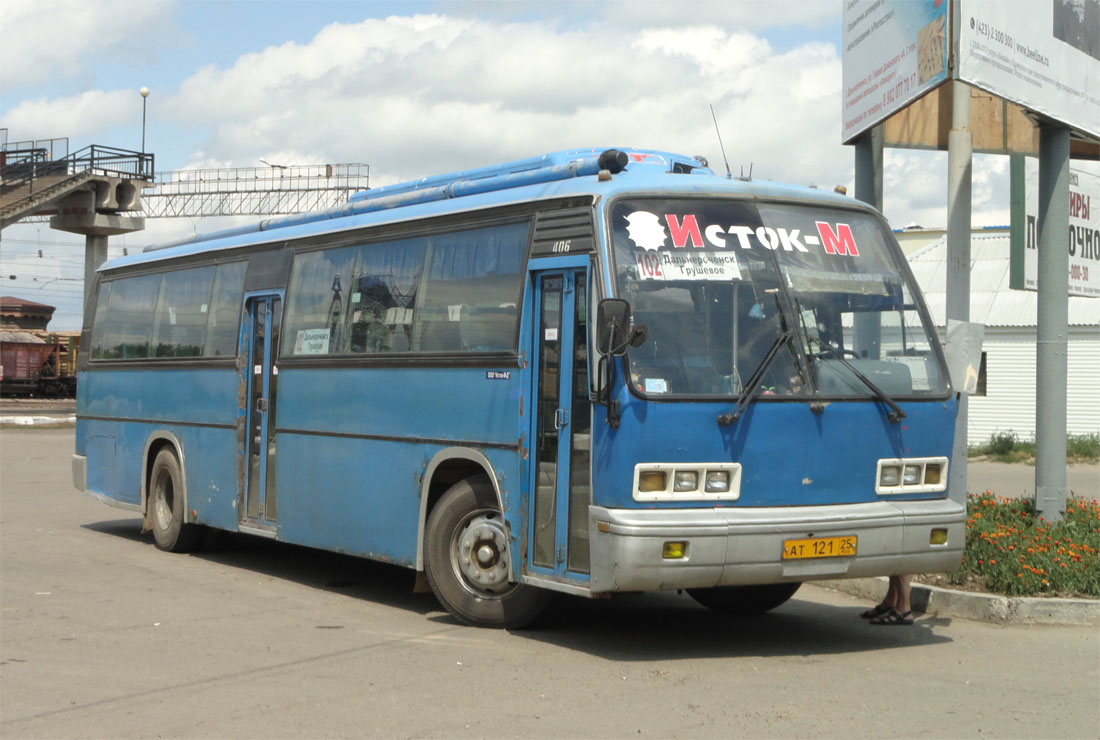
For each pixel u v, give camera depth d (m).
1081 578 9.45
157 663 7.68
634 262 7.76
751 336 7.84
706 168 9.85
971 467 26.78
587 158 8.66
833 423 7.89
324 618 9.30
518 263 8.59
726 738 5.97
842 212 8.62
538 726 6.18
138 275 14.34
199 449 12.69
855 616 9.49
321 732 6.09
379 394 9.91
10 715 6.43
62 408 52.38
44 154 47.38
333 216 11.37
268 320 11.66
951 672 7.46
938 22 10.57
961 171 12.91
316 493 10.70
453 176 10.26
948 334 8.82
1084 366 29.78
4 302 73.12
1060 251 11.78
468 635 8.62
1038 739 6.00
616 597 10.40
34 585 10.70
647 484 7.40
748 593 9.38
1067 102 11.83
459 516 9.05
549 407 8.21
